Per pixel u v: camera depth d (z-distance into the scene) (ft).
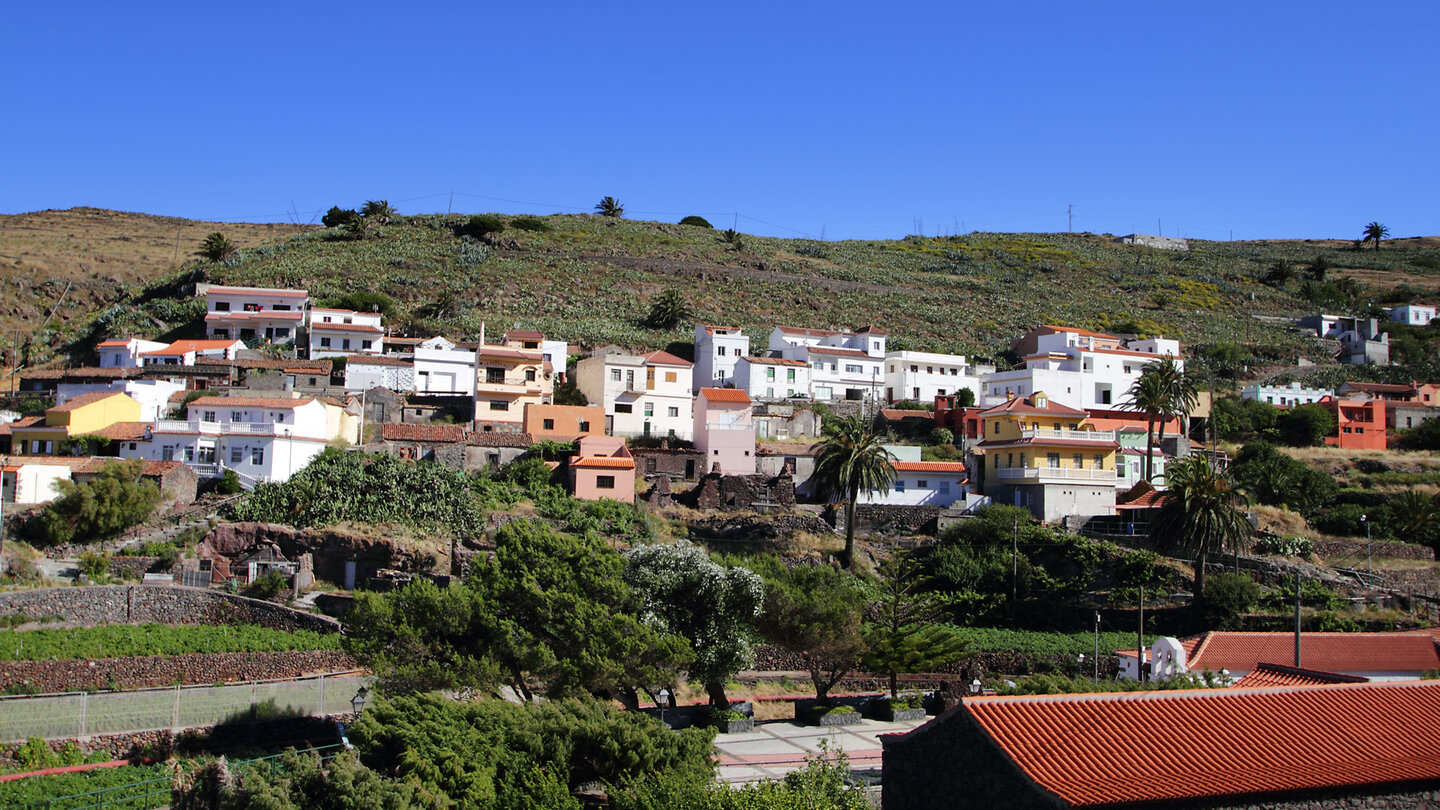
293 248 591.37
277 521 245.24
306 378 351.87
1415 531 306.14
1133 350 513.45
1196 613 255.50
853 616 200.54
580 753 129.29
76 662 173.47
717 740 175.94
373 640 161.79
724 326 501.56
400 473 262.47
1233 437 416.87
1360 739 114.01
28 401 342.03
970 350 533.96
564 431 337.11
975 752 105.40
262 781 109.60
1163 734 108.88
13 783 138.62
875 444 282.77
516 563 175.01
